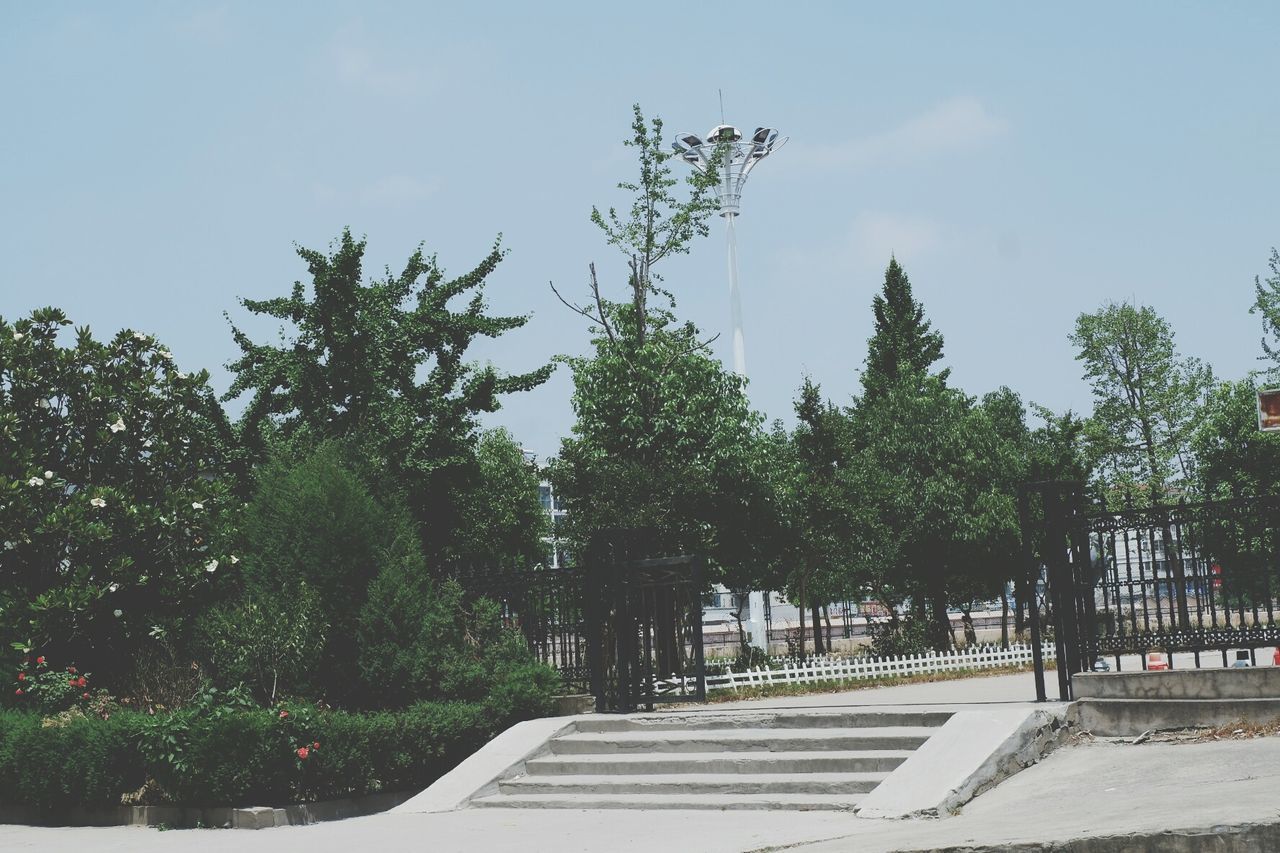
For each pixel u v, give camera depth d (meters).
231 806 13.69
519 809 13.50
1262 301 50.78
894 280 61.97
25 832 14.19
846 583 43.97
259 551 17.28
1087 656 13.70
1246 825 7.95
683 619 17.28
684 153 38.28
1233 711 12.30
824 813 11.87
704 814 12.42
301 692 16.05
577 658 17.05
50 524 17.75
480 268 26.86
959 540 44.12
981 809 11.05
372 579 16.70
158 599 18.72
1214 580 13.04
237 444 24.80
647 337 33.88
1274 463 41.16
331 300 24.78
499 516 38.31
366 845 11.53
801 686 28.00
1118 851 8.21
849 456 42.84
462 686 16.17
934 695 22.81
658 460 31.12
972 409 47.56
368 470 22.20
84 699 16.72
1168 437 60.66
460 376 26.86
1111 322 62.50
